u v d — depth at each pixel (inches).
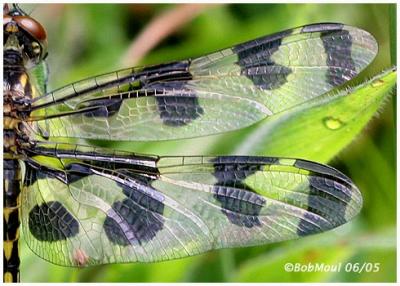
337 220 5.7
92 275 6.4
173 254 5.7
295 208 5.7
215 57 5.9
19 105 5.9
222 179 5.7
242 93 5.9
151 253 5.7
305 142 6.1
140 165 5.8
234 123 5.9
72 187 5.8
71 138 5.9
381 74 6.0
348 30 5.8
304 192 5.7
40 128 5.9
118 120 5.9
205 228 5.7
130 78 5.9
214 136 6.5
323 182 5.7
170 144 6.5
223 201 5.7
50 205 5.9
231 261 6.5
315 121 6.1
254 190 5.7
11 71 5.9
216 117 5.9
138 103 5.9
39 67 6.0
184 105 5.9
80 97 5.9
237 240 5.7
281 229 5.7
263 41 5.8
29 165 5.9
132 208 5.8
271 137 6.2
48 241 5.8
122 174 5.8
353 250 6.4
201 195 5.7
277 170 5.7
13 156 5.9
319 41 5.8
